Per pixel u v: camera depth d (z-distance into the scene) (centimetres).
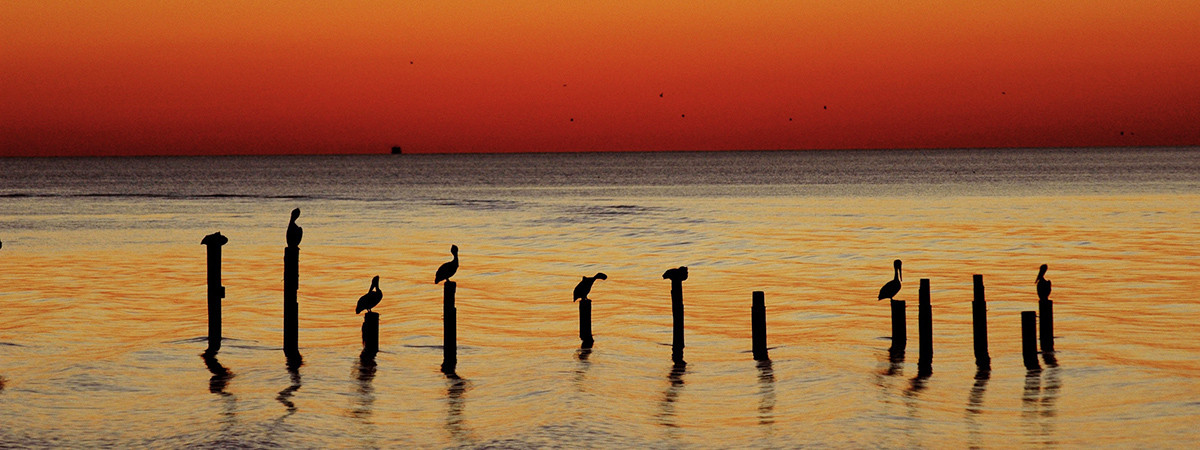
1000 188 10769
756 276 3406
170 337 2209
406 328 2362
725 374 1880
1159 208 7062
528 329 2373
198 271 3522
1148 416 1553
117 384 1783
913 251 4259
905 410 1609
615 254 4203
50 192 11038
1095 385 1755
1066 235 4969
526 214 7100
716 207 7819
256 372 1889
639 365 1961
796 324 2425
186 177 17988
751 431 1506
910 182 13038
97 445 1431
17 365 1920
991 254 4097
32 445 1430
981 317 1914
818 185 12325
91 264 3750
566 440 1458
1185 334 2219
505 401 1689
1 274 3425
